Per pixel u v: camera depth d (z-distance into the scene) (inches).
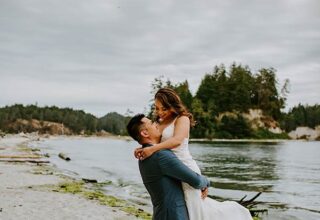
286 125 6018.7
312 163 1416.1
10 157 1165.1
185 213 142.6
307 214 457.4
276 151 2385.6
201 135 4628.4
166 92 150.4
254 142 4220.0
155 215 144.7
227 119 4763.8
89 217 347.9
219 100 5064.0
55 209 376.2
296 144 3821.4
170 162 139.6
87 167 1066.7
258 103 5413.4
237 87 5142.7
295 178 905.5
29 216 339.9
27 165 944.9
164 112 150.6
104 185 659.4
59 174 775.7
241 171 1078.4
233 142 4052.7
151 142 148.3
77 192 510.6
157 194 142.5
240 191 658.8
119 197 523.8
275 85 5467.5
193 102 4729.3
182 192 144.9
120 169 1026.7
